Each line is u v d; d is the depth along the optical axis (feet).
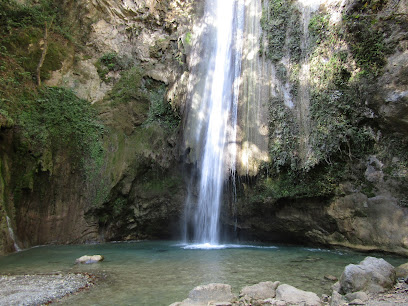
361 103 30.89
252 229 38.60
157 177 45.06
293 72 36.96
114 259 28.66
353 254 29.76
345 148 31.91
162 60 51.88
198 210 42.06
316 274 21.79
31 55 44.34
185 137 42.80
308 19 37.17
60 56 47.67
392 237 27.96
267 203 35.86
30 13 46.44
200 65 46.01
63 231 39.93
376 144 30.37
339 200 31.91
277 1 40.29
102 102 48.11
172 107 46.96
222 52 44.21
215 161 40.01
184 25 51.70
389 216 28.63
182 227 44.93
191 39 48.88
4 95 38.01
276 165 35.27
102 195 41.75
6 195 35.01
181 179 44.11
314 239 34.42
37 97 41.96
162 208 44.62
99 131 45.14
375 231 29.19
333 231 32.68
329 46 34.09
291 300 15.74
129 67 51.75
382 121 29.50
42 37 46.52
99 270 24.00
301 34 37.52
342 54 32.42
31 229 37.86
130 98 48.93
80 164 42.34
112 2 53.01
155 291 18.43
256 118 37.93
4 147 35.35
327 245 33.27
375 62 29.86
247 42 41.65
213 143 40.75
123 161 43.91
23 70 42.09
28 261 28.25
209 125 41.91
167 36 53.26
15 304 16.51
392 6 29.48
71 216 40.70
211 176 40.32
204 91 44.09
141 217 44.47
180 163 43.70
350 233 31.04
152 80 50.57
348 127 31.53
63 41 49.26
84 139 43.50
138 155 44.65
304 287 18.60
